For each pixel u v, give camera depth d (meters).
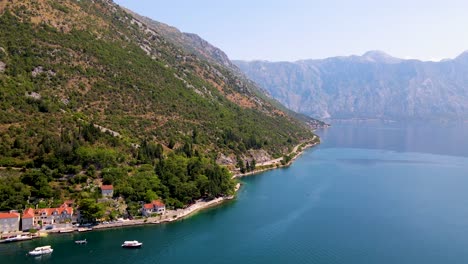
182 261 171.00
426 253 179.75
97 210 199.75
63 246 181.50
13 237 184.25
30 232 188.12
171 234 197.62
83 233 195.38
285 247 184.62
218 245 186.00
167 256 175.12
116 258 172.38
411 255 177.62
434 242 190.88
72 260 169.38
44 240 186.75
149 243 187.00
